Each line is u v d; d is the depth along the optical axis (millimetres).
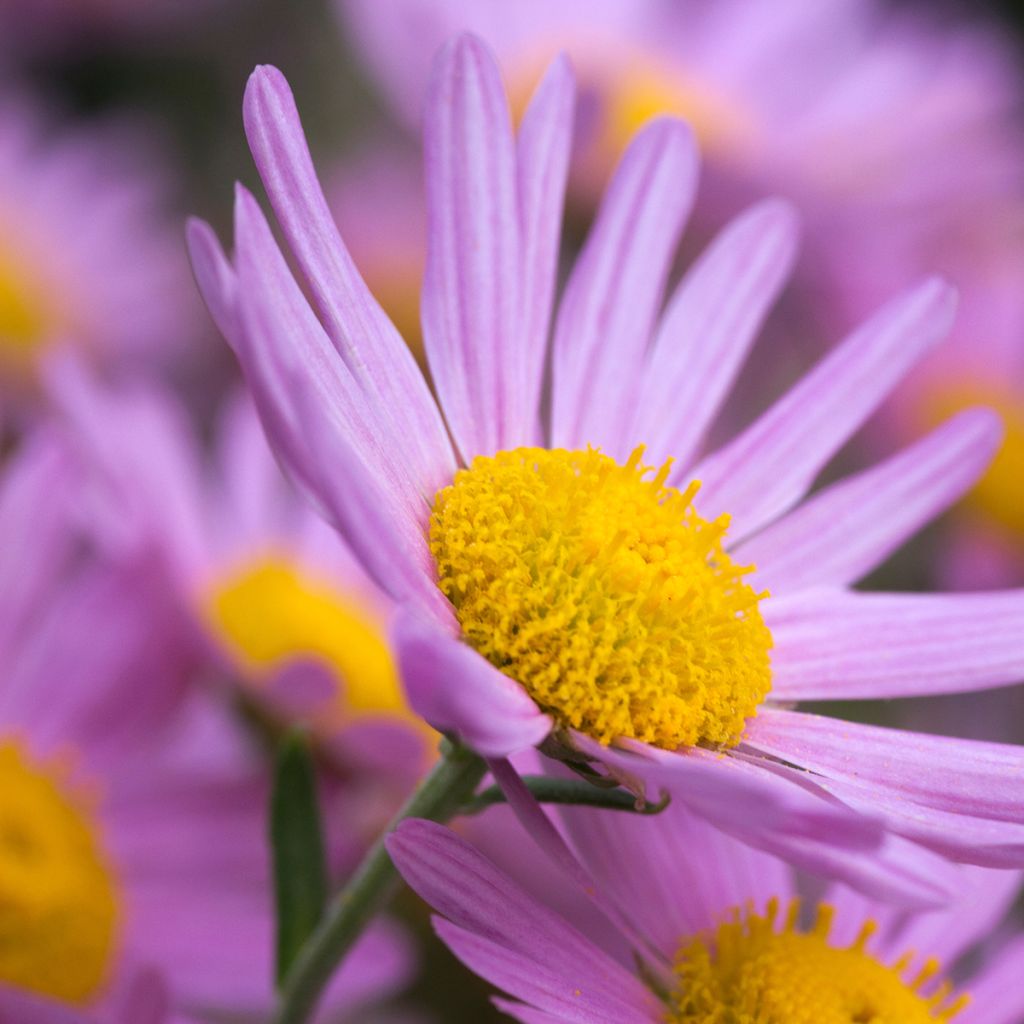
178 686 315
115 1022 280
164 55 534
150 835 313
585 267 284
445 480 270
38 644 312
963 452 286
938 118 450
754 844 249
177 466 337
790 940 271
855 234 430
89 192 489
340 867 312
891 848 247
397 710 330
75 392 321
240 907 314
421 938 322
